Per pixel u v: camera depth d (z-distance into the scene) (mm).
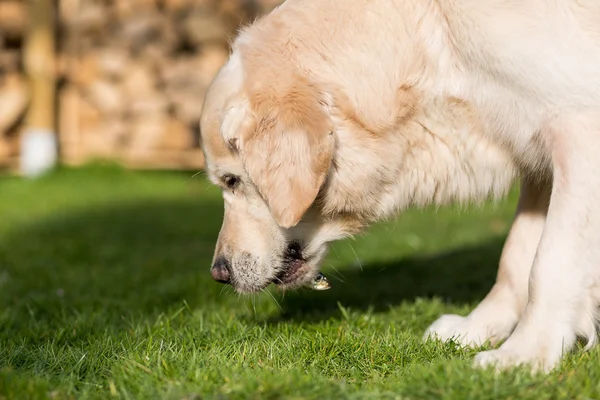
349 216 5523
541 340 4527
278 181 4949
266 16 5449
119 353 4984
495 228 11578
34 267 8977
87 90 19234
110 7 19359
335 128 5109
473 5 4762
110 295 7562
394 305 7012
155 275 8688
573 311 4516
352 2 5238
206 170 5559
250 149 5012
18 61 18859
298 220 4910
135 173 18250
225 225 5648
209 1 19469
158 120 19359
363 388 4309
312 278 5750
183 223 12727
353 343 5082
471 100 5027
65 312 6602
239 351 4906
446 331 5535
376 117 5137
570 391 3996
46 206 14172
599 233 4488
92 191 16078
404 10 5141
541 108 4668
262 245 5516
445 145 5289
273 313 6637
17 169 18688
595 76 4520
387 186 5406
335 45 5164
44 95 18141
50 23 18141
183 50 19797
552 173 4973
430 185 5465
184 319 6203
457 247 10078
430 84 5109
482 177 5383
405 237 11078
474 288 7781
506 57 4672
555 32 4578
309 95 5027
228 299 7227
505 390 3971
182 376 4430
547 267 4535
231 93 5199
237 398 4051
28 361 4898
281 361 4797
